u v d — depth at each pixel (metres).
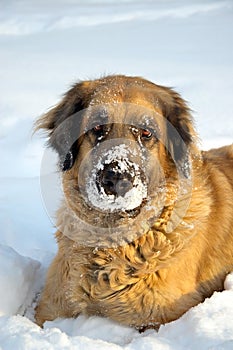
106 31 25.38
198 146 6.98
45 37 24.59
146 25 26.27
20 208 9.73
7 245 7.80
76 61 19.98
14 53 21.72
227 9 29.03
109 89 6.42
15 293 6.46
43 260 7.83
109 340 5.88
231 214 7.13
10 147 12.56
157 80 16.84
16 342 4.94
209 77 17.30
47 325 6.27
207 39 23.09
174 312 6.13
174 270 6.21
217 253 6.81
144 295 6.12
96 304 6.31
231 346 4.80
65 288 6.41
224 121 13.45
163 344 5.06
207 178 7.05
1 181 10.88
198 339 5.11
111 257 6.24
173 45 22.33
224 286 6.59
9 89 16.69
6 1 31.11
